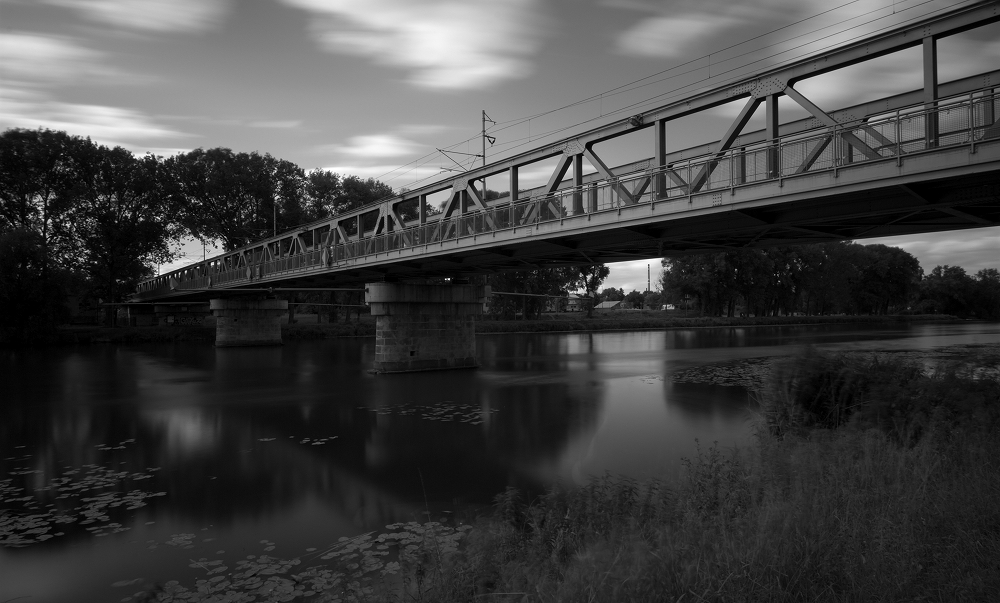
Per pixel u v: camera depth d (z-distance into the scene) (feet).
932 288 422.82
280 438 67.51
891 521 17.02
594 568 15.97
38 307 206.39
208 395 100.99
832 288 355.77
